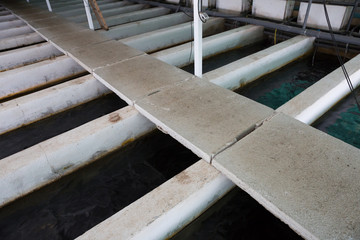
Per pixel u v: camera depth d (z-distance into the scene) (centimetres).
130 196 274
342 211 163
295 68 527
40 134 381
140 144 337
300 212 164
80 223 247
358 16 554
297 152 210
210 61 582
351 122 354
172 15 776
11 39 675
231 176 198
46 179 275
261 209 246
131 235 172
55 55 613
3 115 360
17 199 262
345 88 377
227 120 254
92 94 437
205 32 711
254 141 225
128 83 340
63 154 275
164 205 191
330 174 189
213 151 217
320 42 550
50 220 252
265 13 643
